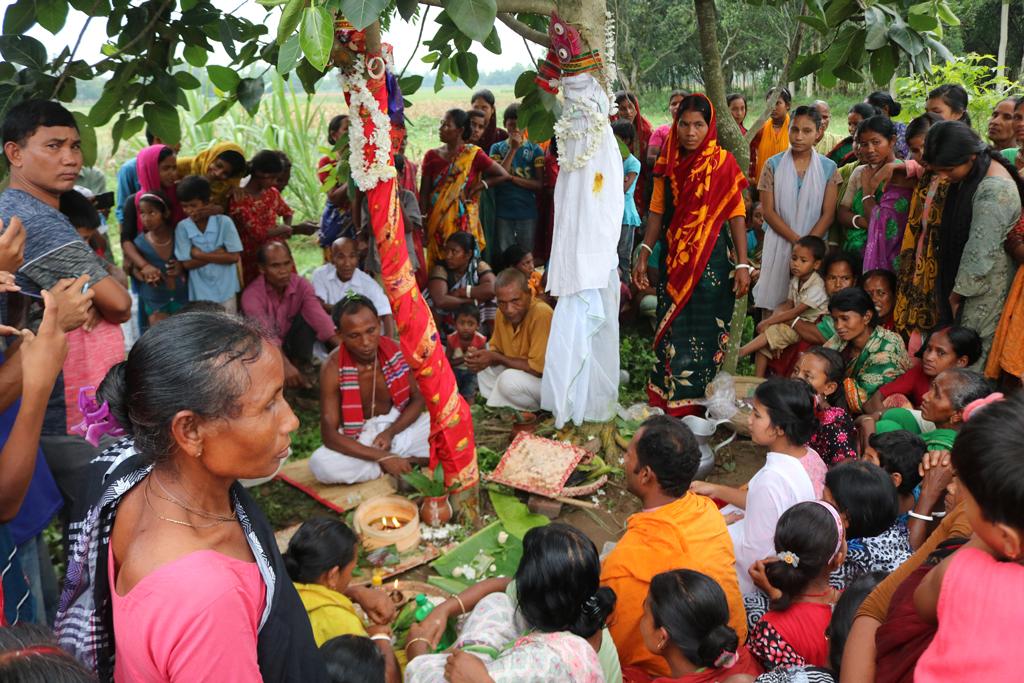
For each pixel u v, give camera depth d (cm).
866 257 534
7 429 238
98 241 583
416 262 601
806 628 257
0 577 207
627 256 670
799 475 318
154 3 416
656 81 1905
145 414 127
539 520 402
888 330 462
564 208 420
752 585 325
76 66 391
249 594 132
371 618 294
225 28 431
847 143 657
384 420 442
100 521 138
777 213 580
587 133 405
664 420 302
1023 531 133
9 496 206
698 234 476
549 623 233
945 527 192
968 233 430
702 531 285
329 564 273
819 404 394
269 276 586
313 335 632
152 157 612
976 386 338
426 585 343
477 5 276
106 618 141
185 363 123
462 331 520
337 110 1645
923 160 436
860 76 434
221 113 447
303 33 228
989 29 1281
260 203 660
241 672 127
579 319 429
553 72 407
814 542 254
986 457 135
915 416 402
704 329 498
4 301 271
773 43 1688
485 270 626
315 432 533
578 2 394
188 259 590
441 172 683
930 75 421
